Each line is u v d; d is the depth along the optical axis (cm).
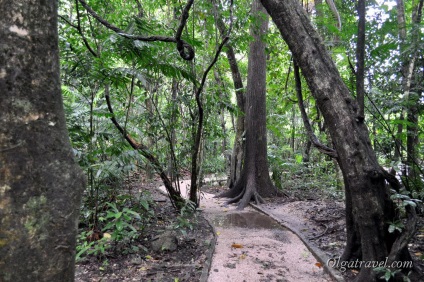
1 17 101
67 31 437
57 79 115
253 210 671
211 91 569
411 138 423
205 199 780
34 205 103
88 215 396
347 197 321
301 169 926
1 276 98
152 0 682
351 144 269
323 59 289
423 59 388
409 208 262
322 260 346
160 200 645
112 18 485
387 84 411
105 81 392
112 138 440
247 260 360
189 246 397
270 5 302
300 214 591
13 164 100
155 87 553
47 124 108
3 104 100
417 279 262
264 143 798
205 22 561
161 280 298
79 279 295
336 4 470
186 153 559
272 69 1062
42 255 105
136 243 391
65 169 112
